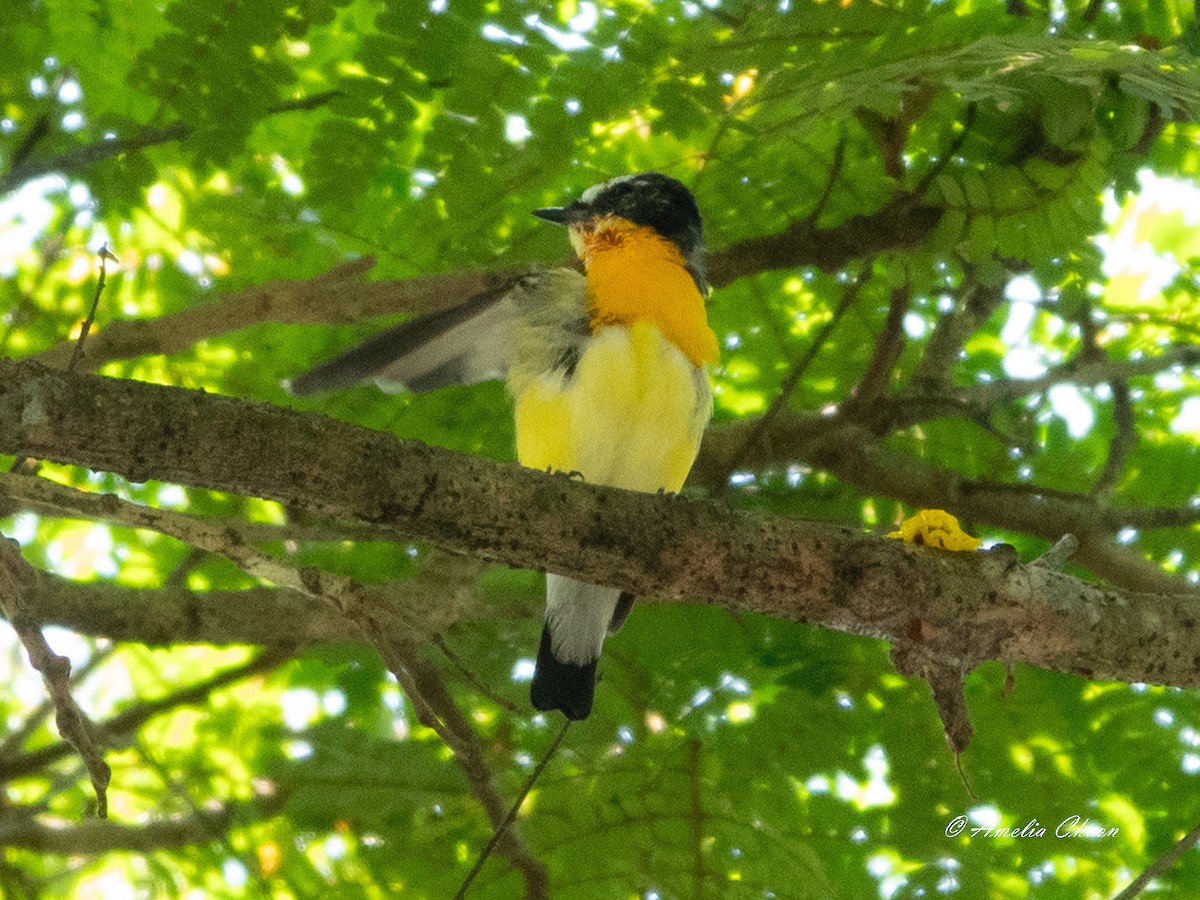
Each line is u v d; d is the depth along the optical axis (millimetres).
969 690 5461
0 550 3127
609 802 4848
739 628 5344
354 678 5898
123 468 2980
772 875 4668
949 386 6121
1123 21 5504
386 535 3820
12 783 6148
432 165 4531
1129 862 5590
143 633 5211
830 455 6102
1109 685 5367
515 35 4434
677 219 5188
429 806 4922
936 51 4570
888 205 5070
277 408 3082
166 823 5531
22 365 2891
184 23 4355
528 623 5715
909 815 5098
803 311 6199
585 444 4793
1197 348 6145
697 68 4516
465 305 4562
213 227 5625
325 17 4414
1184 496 6312
